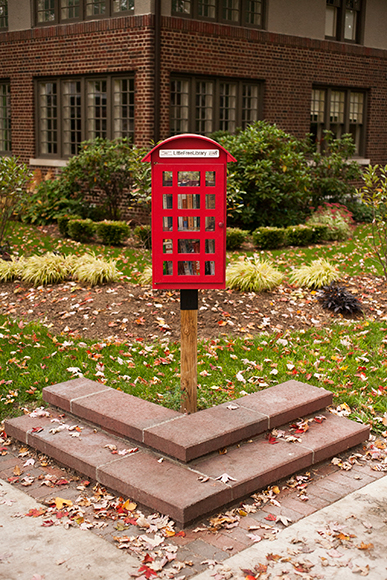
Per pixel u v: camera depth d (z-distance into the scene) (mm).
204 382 5789
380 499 4219
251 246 13188
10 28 16250
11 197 10789
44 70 15625
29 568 3443
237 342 6852
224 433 4453
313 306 8273
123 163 13734
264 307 8000
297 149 15875
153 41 13320
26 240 12711
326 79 17141
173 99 14156
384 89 19062
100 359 6363
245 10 15031
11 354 6477
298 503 4160
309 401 5121
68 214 13789
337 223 14289
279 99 16109
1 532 3779
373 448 4969
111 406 4969
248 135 13977
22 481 4430
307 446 4648
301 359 6480
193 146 4609
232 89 15289
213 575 3373
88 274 8688
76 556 3553
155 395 5500
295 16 16000
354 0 17656
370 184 9211
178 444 4246
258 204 14602
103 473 4234
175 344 6781
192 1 13938
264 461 4383
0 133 17766
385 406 5496
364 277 10016
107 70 14195
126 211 14484
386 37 18688
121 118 14398
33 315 7738
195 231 4730
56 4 15070
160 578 3357
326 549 3625
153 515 3898
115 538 3707
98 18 14328
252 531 3818
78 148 15586
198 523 3883
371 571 3432
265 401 5102
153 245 4746
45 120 16297
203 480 4078
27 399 5586
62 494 4254
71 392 5297
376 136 19188
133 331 7133
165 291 8336
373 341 7051
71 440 4730
